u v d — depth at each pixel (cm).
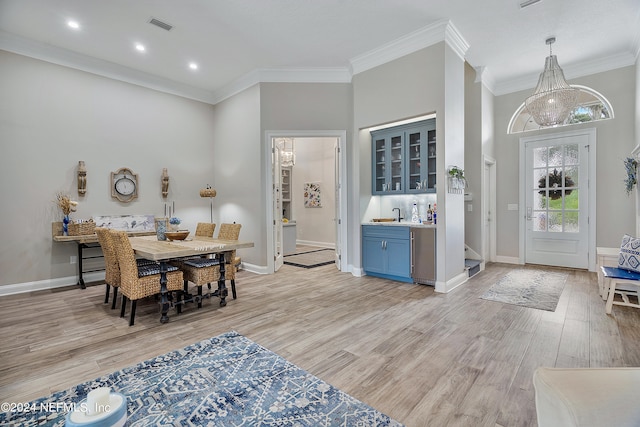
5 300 373
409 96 416
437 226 400
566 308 330
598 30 395
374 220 498
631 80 462
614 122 477
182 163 564
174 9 343
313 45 426
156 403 178
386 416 166
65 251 444
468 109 532
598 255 377
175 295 365
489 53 457
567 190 520
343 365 219
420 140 447
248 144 528
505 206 579
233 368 216
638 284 300
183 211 566
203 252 317
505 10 351
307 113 504
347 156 505
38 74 421
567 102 382
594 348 239
